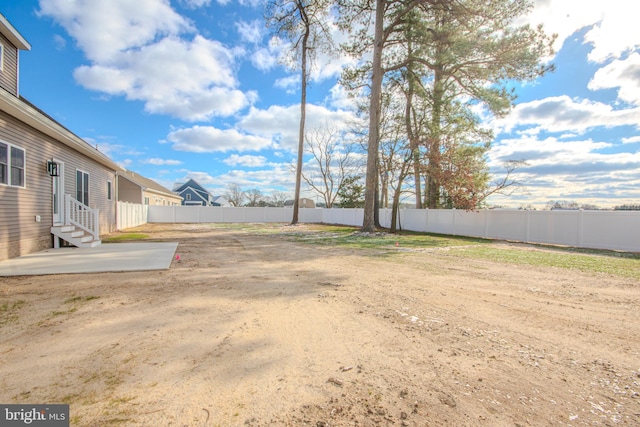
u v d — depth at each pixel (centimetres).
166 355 281
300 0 1948
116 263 716
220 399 215
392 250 1051
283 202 5153
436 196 1922
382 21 1524
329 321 374
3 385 230
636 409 208
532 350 301
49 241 952
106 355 280
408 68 1686
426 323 370
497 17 1305
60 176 1025
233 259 823
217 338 320
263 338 322
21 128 795
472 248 1134
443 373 255
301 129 2386
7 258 749
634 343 318
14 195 773
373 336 330
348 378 246
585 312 414
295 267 723
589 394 227
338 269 704
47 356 277
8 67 922
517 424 192
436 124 1664
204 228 2133
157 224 2634
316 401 214
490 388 234
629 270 711
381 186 2459
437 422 193
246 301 450
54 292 484
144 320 368
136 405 207
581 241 1208
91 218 1192
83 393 220
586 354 293
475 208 1652
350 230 1966
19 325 350
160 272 638
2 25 848
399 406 210
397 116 1838
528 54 1255
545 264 787
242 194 5312
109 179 1627
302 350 295
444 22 1542
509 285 563
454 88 1720
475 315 400
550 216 1309
